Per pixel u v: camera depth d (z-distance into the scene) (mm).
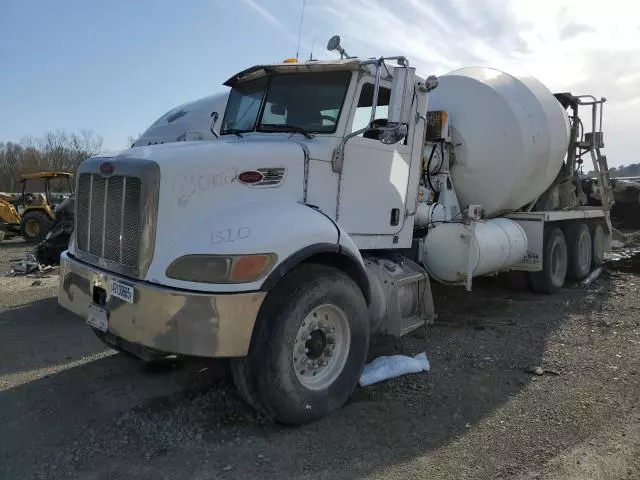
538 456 3338
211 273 3400
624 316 6859
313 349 3883
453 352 5375
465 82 7539
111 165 3822
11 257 13742
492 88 7445
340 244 4016
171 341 3338
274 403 3555
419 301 5453
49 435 3582
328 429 3707
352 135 4445
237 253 3430
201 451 3393
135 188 3605
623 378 4645
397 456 3348
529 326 6383
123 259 3709
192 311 3314
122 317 3586
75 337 5832
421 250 6145
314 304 3758
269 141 4375
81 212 4215
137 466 3211
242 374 3568
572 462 3258
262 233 3578
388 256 5379
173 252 3496
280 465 3240
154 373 4668
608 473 3131
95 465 3217
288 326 3590
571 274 9141
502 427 3738
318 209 4207
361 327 4133
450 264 5977
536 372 4789
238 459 3303
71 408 3986
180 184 3586
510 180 7488
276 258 3561
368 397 4246
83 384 4441
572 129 9656
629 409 4008
